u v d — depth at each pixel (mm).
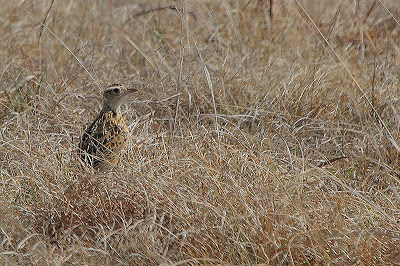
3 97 12977
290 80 13586
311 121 12539
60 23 16562
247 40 15500
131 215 9195
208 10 16406
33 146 11086
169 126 12000
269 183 9617
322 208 9117
